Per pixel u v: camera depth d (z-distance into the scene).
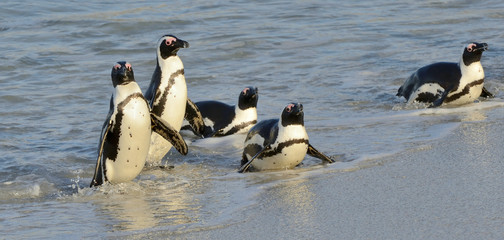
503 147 16.08
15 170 16.56
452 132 17.73
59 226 12.48
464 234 10.85
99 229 12.22
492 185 13.24
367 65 28.33
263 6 42.91
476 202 12.29
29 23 37.25
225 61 29.94
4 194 14.65
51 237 11.87
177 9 41.41
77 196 14.50
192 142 19.52
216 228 11.73
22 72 27.92
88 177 16.20
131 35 35.78
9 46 32.38
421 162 15.17
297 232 11.39
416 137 17.58
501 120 18.97
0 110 22.38
